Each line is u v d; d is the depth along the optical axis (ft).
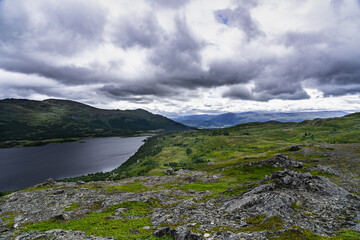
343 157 259.39
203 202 117.70
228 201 107.14
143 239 64.18
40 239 67.41
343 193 95.66
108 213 113.29
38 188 223.71
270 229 61.77
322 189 100.22
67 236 69.67
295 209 76.89
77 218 109.60
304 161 266.98
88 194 170.19
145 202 132.98
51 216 111.34
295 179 113.80
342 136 600.39
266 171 241.55
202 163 550.36
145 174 545.03
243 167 275.18
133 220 93.50
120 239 64.08
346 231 57.72
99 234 72.95
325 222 66.08
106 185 242.17
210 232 65.21
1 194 430.20
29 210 125.70
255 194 100.01
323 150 322.55
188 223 76.59
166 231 67.31
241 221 73.36
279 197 85.56
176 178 272.51
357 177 158.51
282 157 274.16
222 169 299.58
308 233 55.42
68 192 173.47
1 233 86.99
